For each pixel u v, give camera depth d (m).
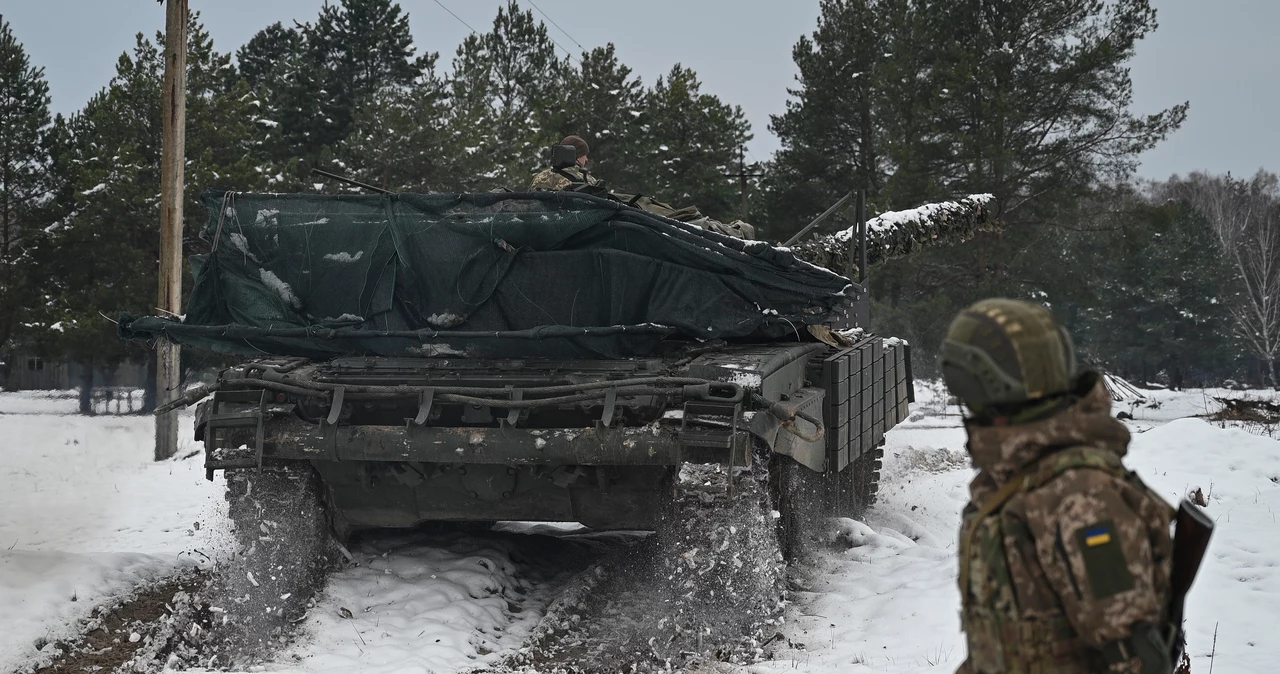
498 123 38.50
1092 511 2.14
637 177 42.78
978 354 2.27
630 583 8.30
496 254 7.43
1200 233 52.53
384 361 7.52
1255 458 11.93
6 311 27.70
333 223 7.60
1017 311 2.31
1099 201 33.28
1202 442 12.59
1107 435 2.27
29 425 20.42
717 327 7.39
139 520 10.97
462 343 7.38
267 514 7.24
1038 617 2.22
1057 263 33.88
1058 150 31.84
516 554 8.89
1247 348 54.84
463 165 32.84
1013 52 31.77
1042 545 2.18
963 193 31.28
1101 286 50.66
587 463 6.84
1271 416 20.05
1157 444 12.80
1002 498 2.29
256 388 7.28
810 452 7.76
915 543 9.67
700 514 6.55
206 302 7.82
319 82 42.62
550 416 7.09
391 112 32.66
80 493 12.71
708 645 6.40
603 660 6.45
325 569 7.83
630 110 43.47
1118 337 53.16
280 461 7.26
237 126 28.72
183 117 16.08
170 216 15.84
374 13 46.97
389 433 7.05
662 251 7.34
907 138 32.75
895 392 11.05
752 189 45.50
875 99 35.03
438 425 7.32
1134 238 32.66
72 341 25.36
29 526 10.49
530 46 51.22
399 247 7.50
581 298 7.37
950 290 35.25
